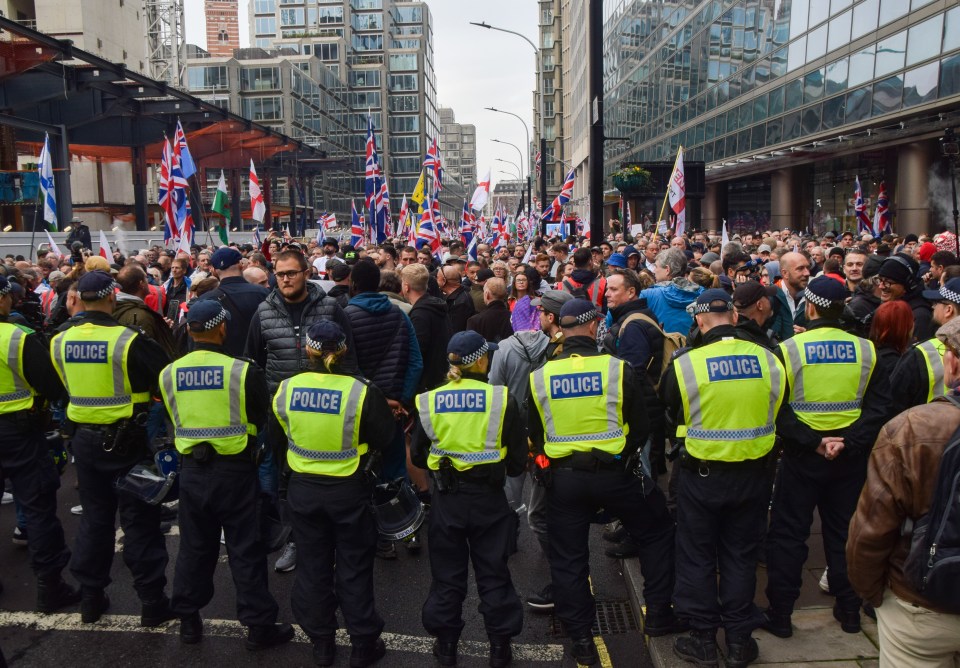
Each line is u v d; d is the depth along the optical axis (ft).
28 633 15.99
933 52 66.23
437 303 22.36
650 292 21.89
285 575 18.93
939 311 14.75
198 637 15.58
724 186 135.33
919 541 8.62
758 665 13.60
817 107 88.74
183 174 53.06
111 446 15.87
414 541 19.97
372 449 14.71
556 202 66.44
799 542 14.48
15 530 20.53
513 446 14.61
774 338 20.44
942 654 9.06
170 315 30.86
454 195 395.14
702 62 129.49
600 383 14.23
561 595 14.60
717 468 13.58
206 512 15.14
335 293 22.12
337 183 323.37
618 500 14.38
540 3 360.69
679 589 13.92
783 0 97.81
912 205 74.59
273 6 439.63
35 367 16.37
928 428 8.86
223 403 14.93
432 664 14.82
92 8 173.78
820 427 14.19
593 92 38.42
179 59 263.49
